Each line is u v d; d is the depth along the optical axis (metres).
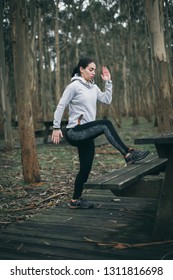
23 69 5.78
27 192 5.44
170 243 3.05
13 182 6.19
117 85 25.73
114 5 22.08
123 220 3.79
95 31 22.91
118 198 4.78
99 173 6.76
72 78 3.88
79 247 3.07
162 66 9.48
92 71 3.90
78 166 7.71
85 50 28.31
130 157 3.67
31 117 5.99
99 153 9.62
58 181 6.12
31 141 5.97
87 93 3.83
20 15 5.70
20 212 4.35
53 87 30.73
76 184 4.26
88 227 3.60
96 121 3.76
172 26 16.03
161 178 3.17
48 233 3.45
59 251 3.00
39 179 6.07
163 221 3.13
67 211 4.23
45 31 22.05
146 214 3.96
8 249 3.07
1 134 15.56
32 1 13.27
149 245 3.04
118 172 3.32
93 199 4.78
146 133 15.14
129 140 12.68
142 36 22.22
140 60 22.53
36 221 3.86
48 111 25.88
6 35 16.48
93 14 22.31
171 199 3.11
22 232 3.51
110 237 3.28
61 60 31.00
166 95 9.38
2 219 4.04
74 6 21.94
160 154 3.06
